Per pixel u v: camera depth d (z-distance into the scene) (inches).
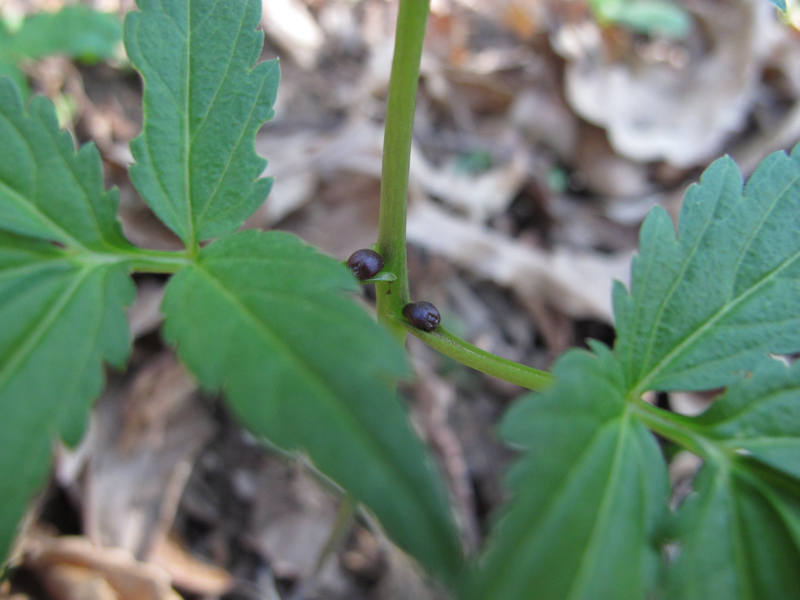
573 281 7.7
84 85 7.9
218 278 2.3
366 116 9.5
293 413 1.9
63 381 2.2
